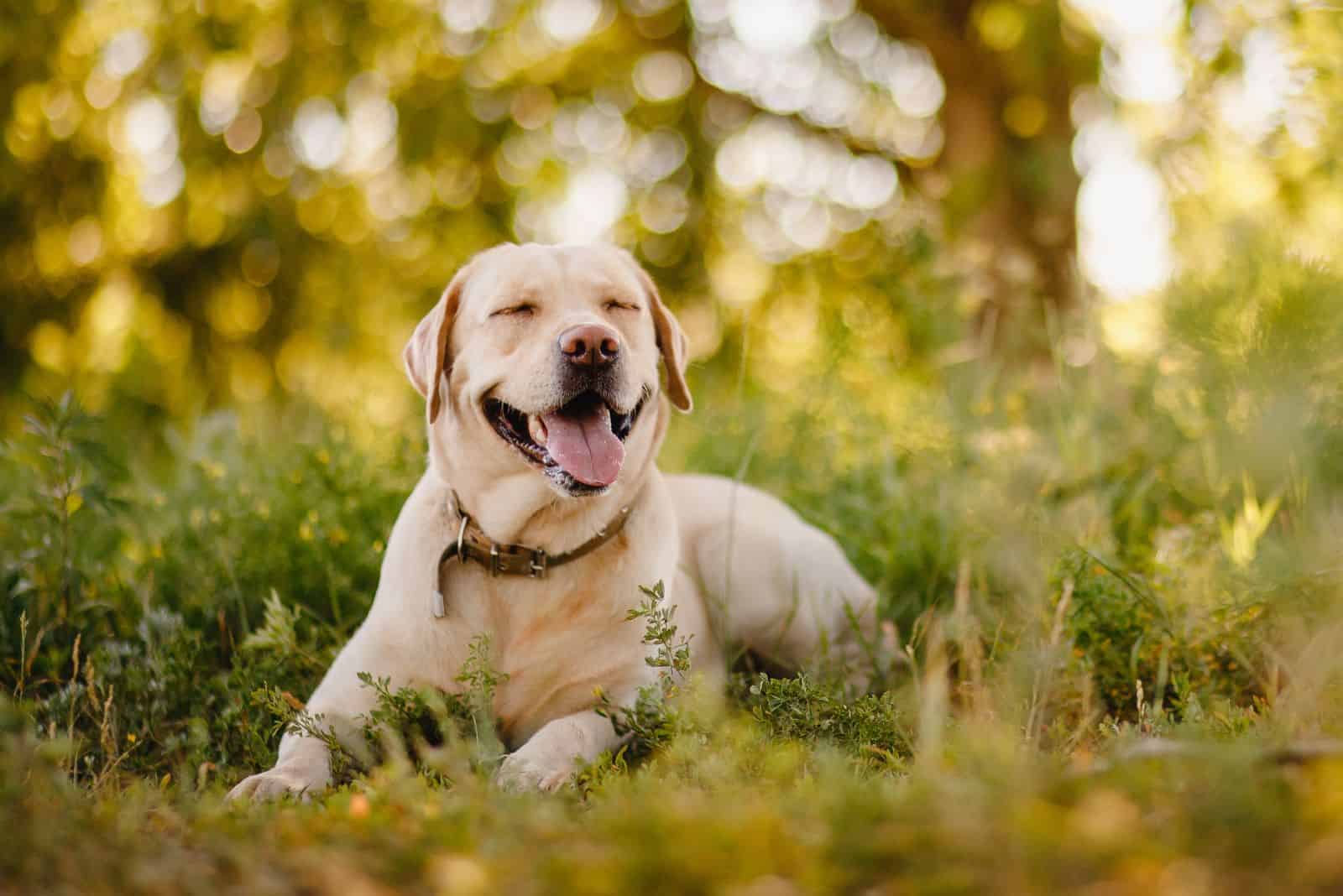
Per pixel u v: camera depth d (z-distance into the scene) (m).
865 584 5.04
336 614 4.51
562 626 3.71
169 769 3.70
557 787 2.92
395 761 2.72
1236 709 3.25
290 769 3.26
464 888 1.86
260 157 10.92
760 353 11.84
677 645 4.07
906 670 4.50
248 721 3.68
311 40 10.90
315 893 2.00
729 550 4.39
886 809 1.99
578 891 1.81
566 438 3.64
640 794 2.48
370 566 4.81
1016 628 3.85
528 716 3.77
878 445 6.18
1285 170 5.17
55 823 2.21
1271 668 3.65
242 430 5.99
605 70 12.34
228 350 11.44
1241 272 4.11
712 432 6.88
